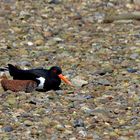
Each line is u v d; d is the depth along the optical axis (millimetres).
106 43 25281
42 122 16672
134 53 23688
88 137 15789
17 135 15875
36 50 24547
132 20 28781
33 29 27547
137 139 15742
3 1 31547
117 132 16141
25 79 19438
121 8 31062
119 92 19203
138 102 18250
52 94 18953
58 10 30453
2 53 24078
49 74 19406
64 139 15664
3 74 20188
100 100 18422
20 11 30078
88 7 31094
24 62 22797
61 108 17781
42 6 30953
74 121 16734
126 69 21719
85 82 20062
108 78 20719
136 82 20188
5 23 28328
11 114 17219
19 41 25781
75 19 29328
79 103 18203
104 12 30484
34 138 15711
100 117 17031
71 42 25656
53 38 26156
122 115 17250
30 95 18797
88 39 26000
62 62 22797
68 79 20391
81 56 23531
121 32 26969
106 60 22953
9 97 18531
